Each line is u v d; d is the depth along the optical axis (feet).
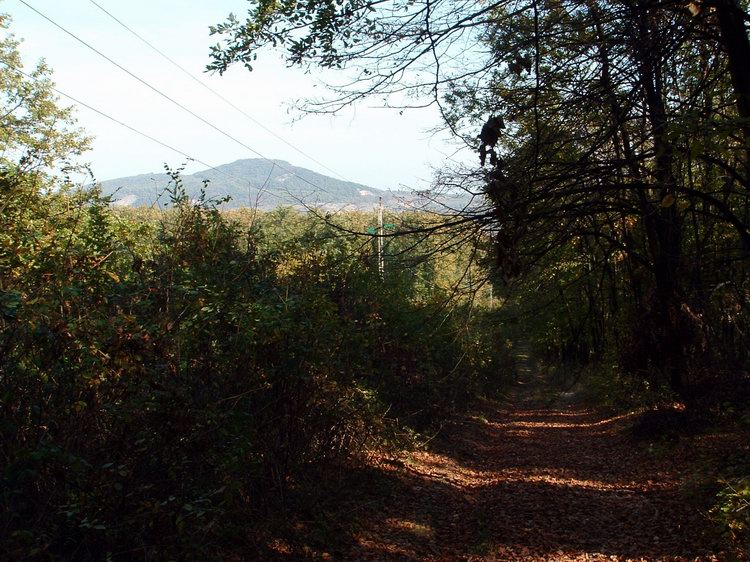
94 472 16.94
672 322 50.80
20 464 15.23
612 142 31.50
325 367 29.48
